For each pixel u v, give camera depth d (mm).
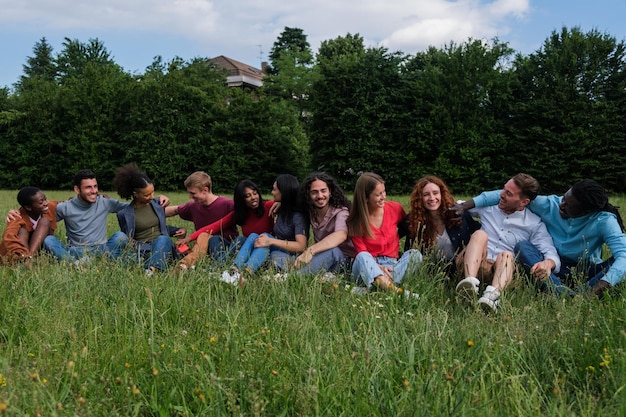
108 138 32938
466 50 28828
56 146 33562
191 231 8586
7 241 5508
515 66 28641
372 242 5234
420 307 4098
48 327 3531
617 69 26234
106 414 2590
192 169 32219
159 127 32219
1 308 3936
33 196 5625
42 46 74562
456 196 25922
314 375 2820
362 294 4461
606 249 6238
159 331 3695
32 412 2471
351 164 29281
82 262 5098
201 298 4297
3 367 2926
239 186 5934
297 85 49875
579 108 25641
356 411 2582
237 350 3133
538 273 4637
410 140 28094
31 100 33781
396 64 29781
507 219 5180
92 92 33250
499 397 2637
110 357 3152
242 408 2666
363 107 29406
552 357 3213
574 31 27062
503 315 3807
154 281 4535
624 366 2836
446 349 3240
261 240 5297
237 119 31828
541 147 25984
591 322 3508
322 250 5168
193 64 40500
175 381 2896
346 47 55562
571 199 4840
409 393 2688
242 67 64375
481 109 27797
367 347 3174
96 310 3885
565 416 2523
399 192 28922
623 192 25547
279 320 3818
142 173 6098
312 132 30781
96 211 6168
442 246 5195
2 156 33625
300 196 5520
